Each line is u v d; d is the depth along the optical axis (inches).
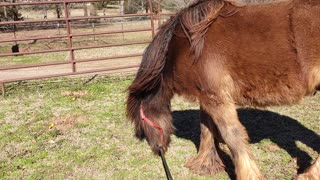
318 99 234.2
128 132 191.8
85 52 528.7
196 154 163.2
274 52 107.5
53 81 318.7
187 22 115.7
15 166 158.9
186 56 116.8
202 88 116.1
